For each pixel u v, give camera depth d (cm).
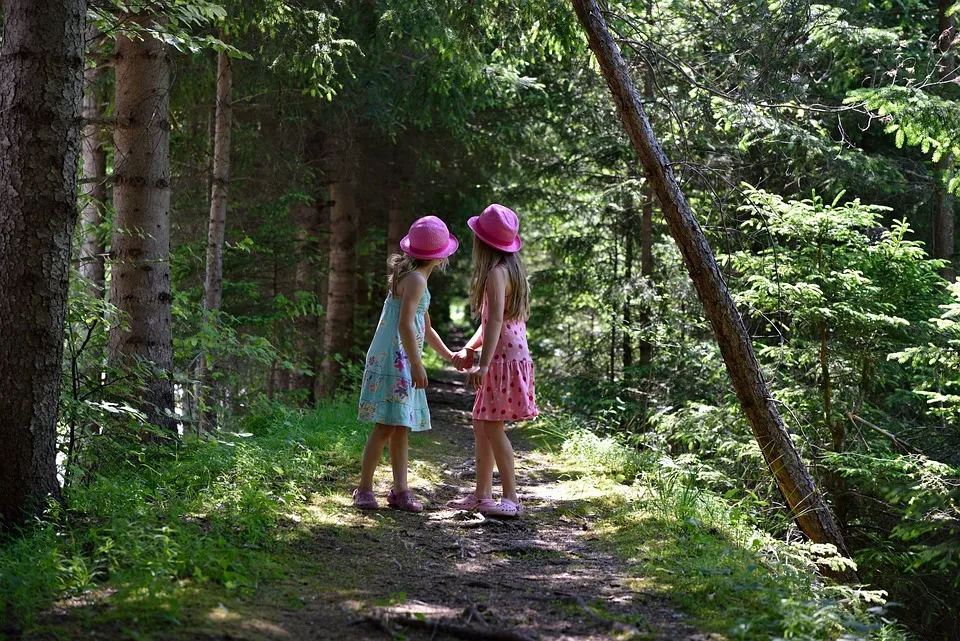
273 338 1078
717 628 324
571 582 387
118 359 635
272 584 357
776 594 354
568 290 1480
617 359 1473
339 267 1334
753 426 650
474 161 1363
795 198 972
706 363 971
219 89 852
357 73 949
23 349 414
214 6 601
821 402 757
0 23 539
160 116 645
